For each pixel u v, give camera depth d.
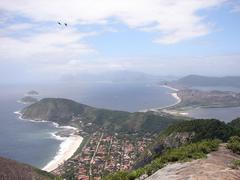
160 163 22.47
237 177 16.80
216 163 19.61
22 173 74.12
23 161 163.25
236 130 79.06
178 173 18.08
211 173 17.19
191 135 78.94
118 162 153.50
